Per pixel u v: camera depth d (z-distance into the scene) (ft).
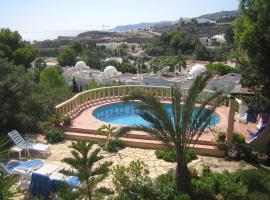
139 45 609.42
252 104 47.98
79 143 29.12
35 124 57.11
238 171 39.78
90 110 68.33
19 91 57.31
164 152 46.50
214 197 34.94
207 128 53.78
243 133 54.70
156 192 34.37
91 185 28.63
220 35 503.61
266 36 42.68
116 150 49.29
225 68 163.53
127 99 35.86
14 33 131.95
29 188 33.94
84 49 460.55
